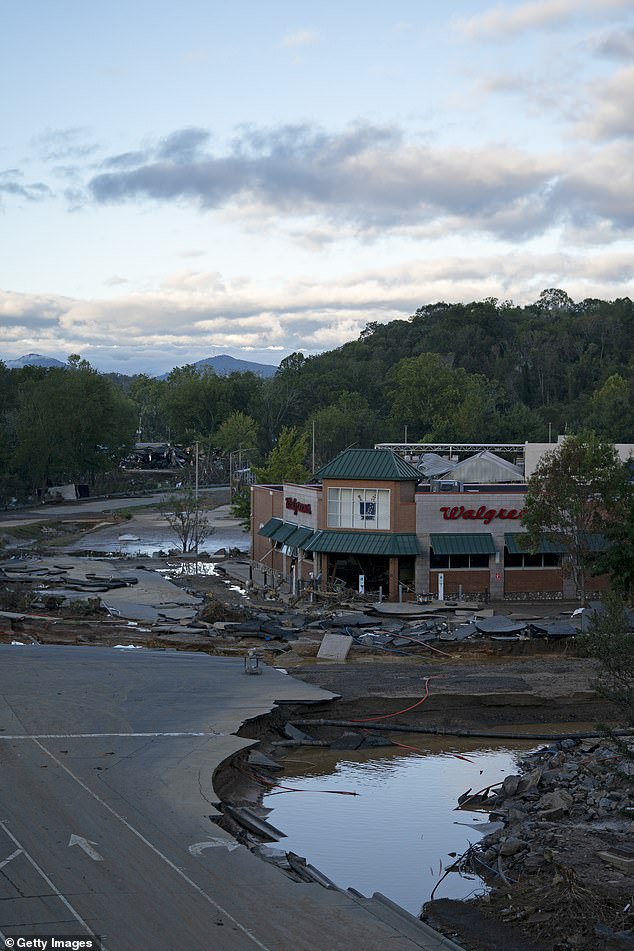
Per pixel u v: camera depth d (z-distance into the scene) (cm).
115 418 19438
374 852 2811
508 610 6888
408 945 1975
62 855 2317
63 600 6600
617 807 3095
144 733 3503
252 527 9281
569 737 4066
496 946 2139
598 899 2336
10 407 18212
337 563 7481
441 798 3331
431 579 7281
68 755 3180
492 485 8481
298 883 2277
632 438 16962
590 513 6525
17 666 4475
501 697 4366
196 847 2442
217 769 3178
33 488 17312
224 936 1950
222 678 4450
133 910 2042
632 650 2812
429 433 18212
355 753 3872
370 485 7300
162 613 6378
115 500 17138
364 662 5222
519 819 3039
